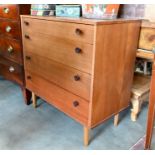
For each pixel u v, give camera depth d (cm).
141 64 200
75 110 150
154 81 129
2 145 150
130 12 176
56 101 166
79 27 126
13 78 213
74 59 137
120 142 155
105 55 130
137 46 154
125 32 137
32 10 173
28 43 174
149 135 143
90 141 156
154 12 163
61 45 143
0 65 224
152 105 134
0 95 225
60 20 137
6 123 177
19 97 222
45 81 171
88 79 132
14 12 175
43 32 155
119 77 150
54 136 162
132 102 177
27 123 177
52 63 157
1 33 201
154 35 144
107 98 147
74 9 163
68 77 147
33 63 177
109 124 177
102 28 120
